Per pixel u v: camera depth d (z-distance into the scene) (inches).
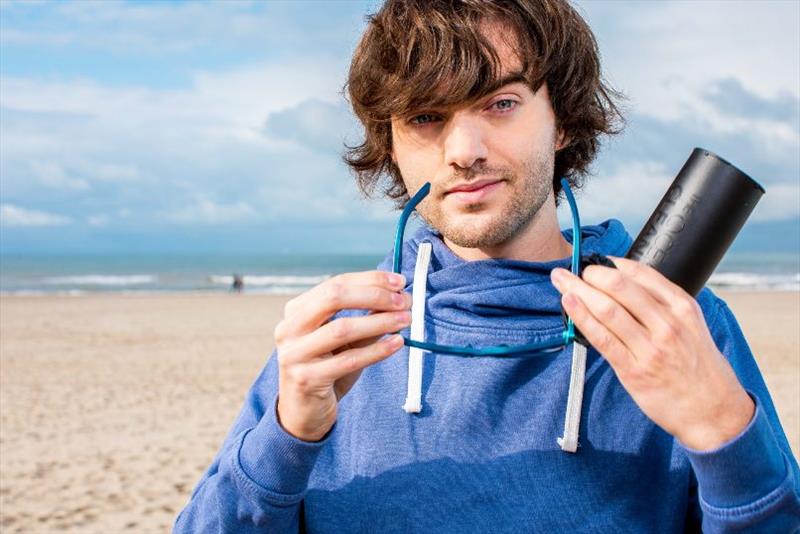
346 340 44.5
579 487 52.8
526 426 54.4
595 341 41.3
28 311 984.9
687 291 45.9
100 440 321.7
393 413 56.9
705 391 40.6
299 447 48.1
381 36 55.2
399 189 74.5
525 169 51.7
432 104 50.6
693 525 54.4
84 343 629.0
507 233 52.1
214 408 379.9
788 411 351.6
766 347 582.2
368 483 55.5
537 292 56.8
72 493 257.8
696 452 42.2
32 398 405.4
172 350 583.5
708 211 45.4
